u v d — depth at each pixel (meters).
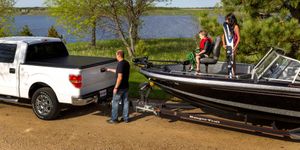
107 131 7.02
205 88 6.75
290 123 6.90
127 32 20.69
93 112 8.42
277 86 5.98
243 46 9.80
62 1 18.55
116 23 19.45
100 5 18.55
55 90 7.54
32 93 8.11
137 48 15.38
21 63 7.95
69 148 6.12
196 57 8.00
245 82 6.26
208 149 6.07
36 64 7.74
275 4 10.09
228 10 10.91
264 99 6.26
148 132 6.95
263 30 9.27
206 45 7.96
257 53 10.03
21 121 7.68
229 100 6.69
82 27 19.72
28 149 6.06
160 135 6.78
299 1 9.73
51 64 7.52
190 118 7.04
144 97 8.30
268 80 6.33
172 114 7.27
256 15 10.62
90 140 6.51
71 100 7.37
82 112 8.41
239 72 8.34
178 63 8.41
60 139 6.56
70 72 7.29
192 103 7.39
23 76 7.95
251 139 6.57
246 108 6.61
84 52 21.70
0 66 8.24
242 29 9.78
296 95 5.89
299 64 6.44
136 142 6.40
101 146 6.21
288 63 6.61
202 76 6.69
